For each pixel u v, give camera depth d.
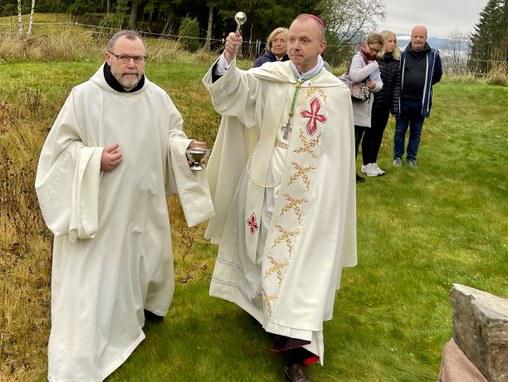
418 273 5.44
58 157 3.38
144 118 3.51
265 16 31.78
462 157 9.92
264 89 3.72
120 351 3.61
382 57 8.01
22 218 5.16
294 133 3.63
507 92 14.50
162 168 3.66
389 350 4.15
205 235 4.13
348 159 3.69
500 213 7.36
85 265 3.38
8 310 4.09
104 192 3.40
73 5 39.84
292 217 3.58
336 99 3.63
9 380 3.49
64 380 3.25
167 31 35.00
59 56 12.35
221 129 3.93
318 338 3.39
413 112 8.75
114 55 3.36
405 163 9.10
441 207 7.41
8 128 6.90
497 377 2.81
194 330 4.13
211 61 15.93
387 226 6.62
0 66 10.43
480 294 3.12
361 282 5.15
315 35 3.55
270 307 3.45
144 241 3.68
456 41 19.97
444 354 3.22
